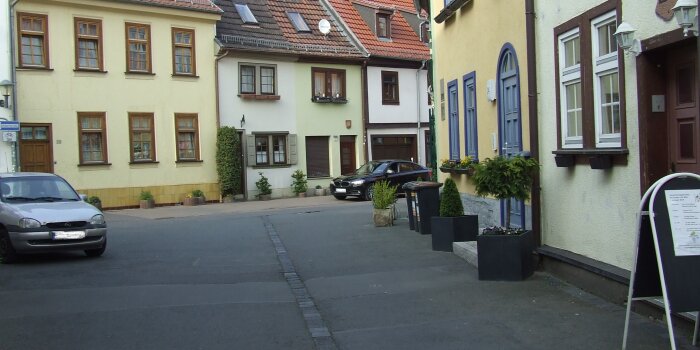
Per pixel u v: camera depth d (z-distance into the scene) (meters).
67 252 12.92
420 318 7.03
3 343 6.41
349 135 31.84
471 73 12.54
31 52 22.50
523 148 9.70
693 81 6.06
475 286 8.36
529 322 6.58
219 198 27.22
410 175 27.03
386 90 33.41
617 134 7.13
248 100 28.23
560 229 8.57
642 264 5.28
